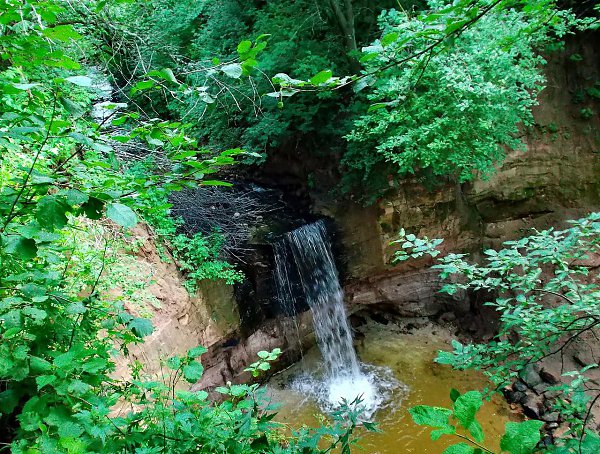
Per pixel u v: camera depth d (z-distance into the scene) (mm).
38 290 1742
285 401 7059
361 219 7945
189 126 1829
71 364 1692
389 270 8109
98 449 1661
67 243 3180
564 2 7414
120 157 5512
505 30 4855
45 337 1928
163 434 1812
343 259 8086
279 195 8930
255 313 7215
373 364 7871
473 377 7242
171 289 5918
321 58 6852
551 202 8148
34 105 1623
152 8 9258
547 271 7086
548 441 5781
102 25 4645
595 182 7973
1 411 1730
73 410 1800
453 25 1763
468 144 5891
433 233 7910
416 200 7605
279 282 7285
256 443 1788
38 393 1810
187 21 8906
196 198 7480
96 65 6371
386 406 6883
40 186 1450
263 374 7410
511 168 7871
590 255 6953
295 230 7434
